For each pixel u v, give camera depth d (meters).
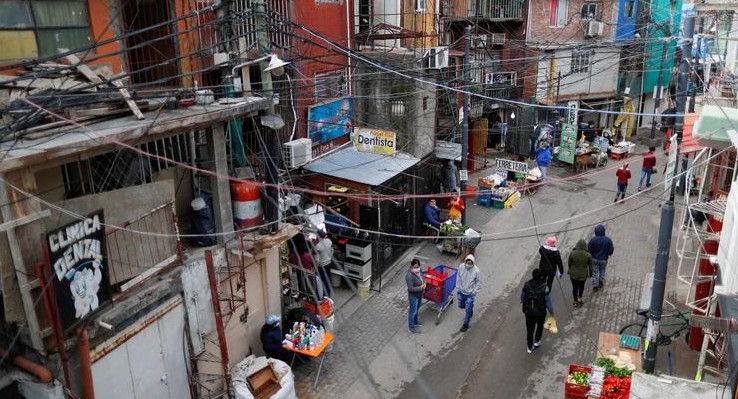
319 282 11.87
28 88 6.99
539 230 17.45
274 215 10.26
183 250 9.16
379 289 13.69
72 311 6.64
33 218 6.43
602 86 28.70
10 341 6.96
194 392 8.97
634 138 30.45
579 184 22.22
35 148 6.41
